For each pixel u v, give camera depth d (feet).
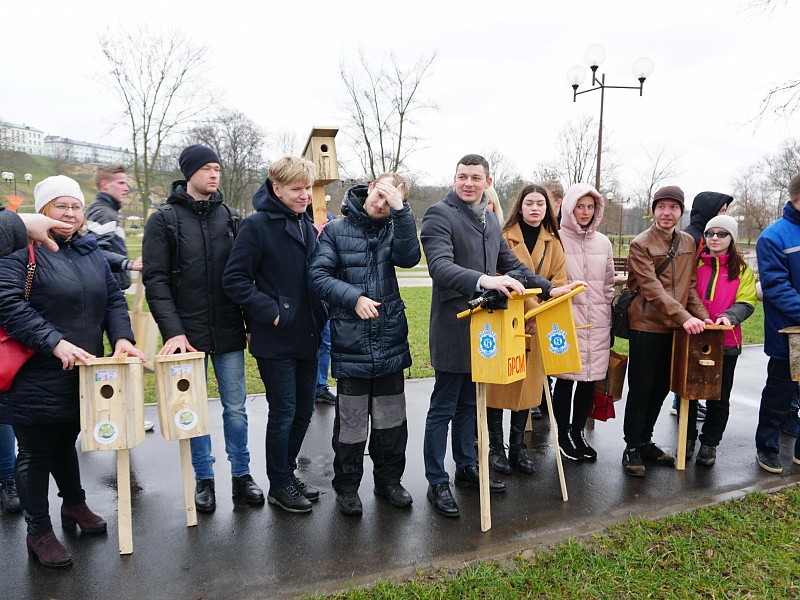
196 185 10.19
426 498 11.16
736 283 13.21
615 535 9.61
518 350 9.56
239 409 10.92
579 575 8.35
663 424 16.08
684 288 12.39
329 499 11.15
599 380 12.80
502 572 8.46
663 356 12.96
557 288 10.70
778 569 8.59
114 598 8.02
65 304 8.61
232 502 10.99
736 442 14.49
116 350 9.27
